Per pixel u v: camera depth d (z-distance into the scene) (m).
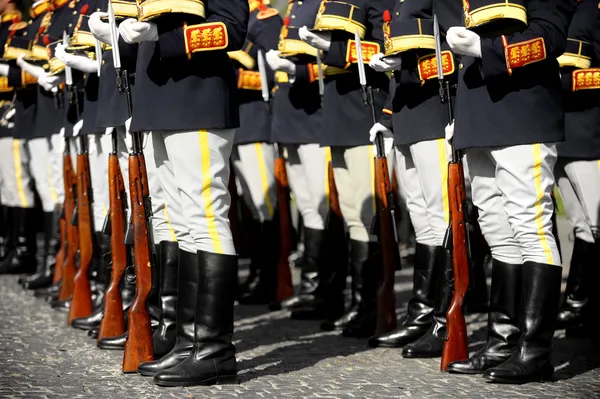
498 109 8.69
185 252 9.40
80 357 10.47
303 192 13.73
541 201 8.80
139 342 9.62
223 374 9.06
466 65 8.91
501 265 9.36
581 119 11.17
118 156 11.46
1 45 15.88
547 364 9.00
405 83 10.27
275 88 13.96
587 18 10.88
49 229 16.20
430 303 10.88
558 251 8.97
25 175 17.62
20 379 9.36
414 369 9.69
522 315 8.96
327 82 12.00
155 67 8.93
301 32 11.45
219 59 9.02
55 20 13.47
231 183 13.77
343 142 11.78
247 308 14.53
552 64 8.78
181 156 8.95
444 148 10.16
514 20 8.38
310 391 8.75
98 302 12.98
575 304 11.56
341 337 11.77
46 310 13.92
